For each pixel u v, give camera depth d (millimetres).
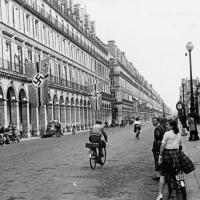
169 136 8750
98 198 9234
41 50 51531
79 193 9867
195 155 16844
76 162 16750
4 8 40656
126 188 10391
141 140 32469
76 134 52344
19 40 44000
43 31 53500
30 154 21766
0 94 37562
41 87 39406
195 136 26000
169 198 8859
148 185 10758
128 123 121625
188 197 8812
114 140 33156
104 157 16016
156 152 11383
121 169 14195
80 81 72812
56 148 25906
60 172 13695
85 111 75000
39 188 10664
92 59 84438
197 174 11766
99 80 91062
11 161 18172
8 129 36000
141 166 14906
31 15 48906
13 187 10930
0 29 38875
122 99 117562
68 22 66750
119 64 118875
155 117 12406
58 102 56656
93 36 90500
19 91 42094
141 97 178750
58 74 59469
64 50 63625
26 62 45000
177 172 8602
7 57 41000
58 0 63875
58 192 10055
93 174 13070
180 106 32438
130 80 143125
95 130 15172
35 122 47219
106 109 95875
